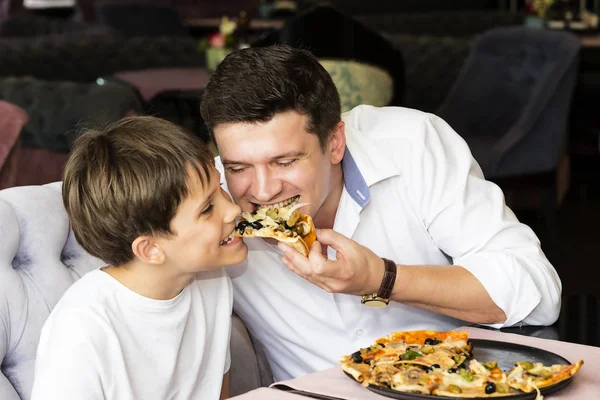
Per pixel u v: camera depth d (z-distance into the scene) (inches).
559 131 183.3
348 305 78.8
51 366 59.2
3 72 229.5
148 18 343.9
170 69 235.9
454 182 78.9
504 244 76.7
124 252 63.5
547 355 60.2
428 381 54.4
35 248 67.6
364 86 173.6
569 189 261.6
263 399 56.4
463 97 198.8
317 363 81.0
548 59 185.8
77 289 63.9
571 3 288.7
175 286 66.7
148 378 65.3
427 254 81.7
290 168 67.6
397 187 79.0
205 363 72.5
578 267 196.1
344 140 74.4
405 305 80.5
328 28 168.6
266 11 375.9
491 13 337.4
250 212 69.6
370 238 80.0
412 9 363.3
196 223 63.3
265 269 79.1
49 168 157.8
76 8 383.2
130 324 64.2
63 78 244.2
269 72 65.8
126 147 62.1
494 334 69.8
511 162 182.1
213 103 66.5
